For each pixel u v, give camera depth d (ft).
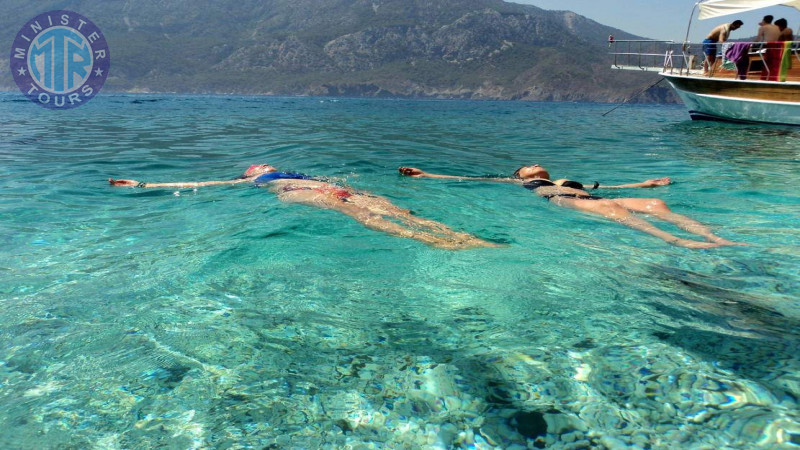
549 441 4.51
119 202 15.79
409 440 4.62
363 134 44.86
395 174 21.43
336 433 4.74
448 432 4.70
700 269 9.34
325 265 9.61
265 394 5.39
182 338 6.72
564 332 6.68
